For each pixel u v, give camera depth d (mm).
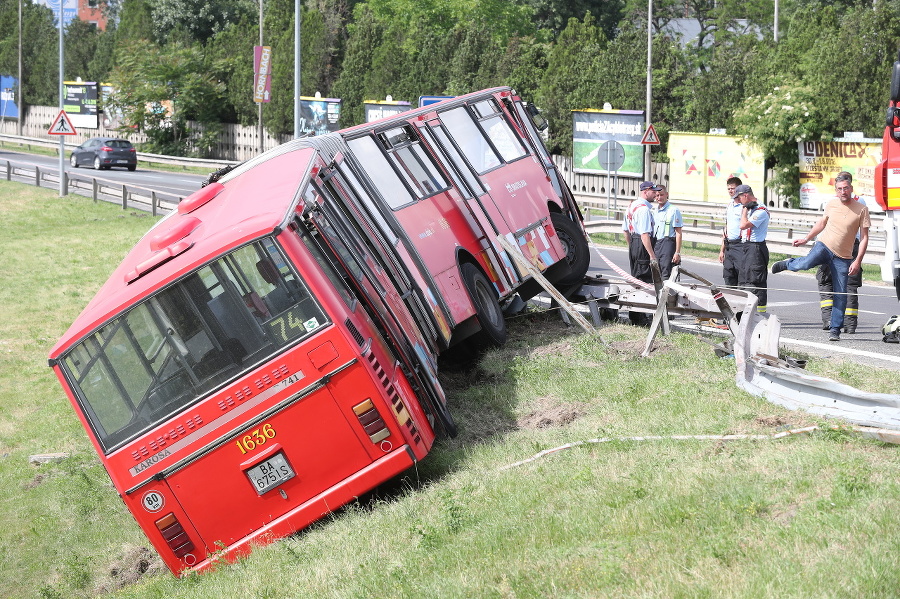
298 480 8102
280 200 8523
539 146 15383
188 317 8039
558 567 5879
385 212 11062
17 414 15500
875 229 28875
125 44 63000
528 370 11516
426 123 12836
